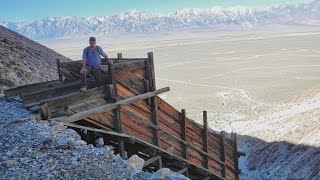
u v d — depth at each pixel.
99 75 15.09
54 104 12.97
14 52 33.78
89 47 14.86
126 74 15.16
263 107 94.75
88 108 13.71
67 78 18.33
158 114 17.25
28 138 11.18
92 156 10.14
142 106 16.09
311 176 38.12
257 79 155.75
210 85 148.50
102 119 14.20
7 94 17.97
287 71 174.75
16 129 12.04
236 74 177.50
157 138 16.94
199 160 20.61
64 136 11.62
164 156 17.83
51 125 12.46
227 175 24.23
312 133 48.88
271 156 50.62
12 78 26.28
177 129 18.66
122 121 15.02
